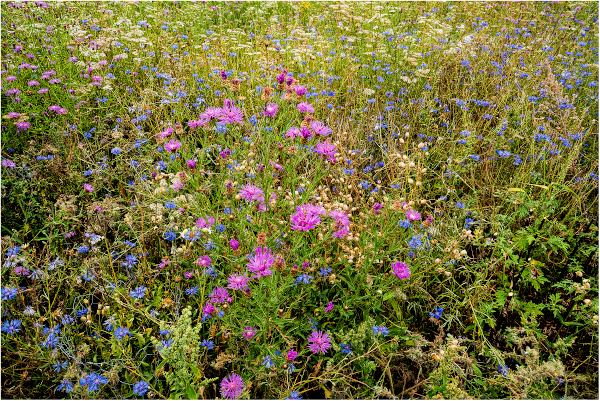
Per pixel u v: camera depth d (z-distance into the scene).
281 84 2.31
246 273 2.16
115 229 2.77
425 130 3.86
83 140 3.55
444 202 3.12
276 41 5.46
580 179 3.18
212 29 6.50
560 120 3.69
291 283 2.16
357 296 2.32
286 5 7.64
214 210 2.67
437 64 4.95
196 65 4.70
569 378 2.09
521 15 7.20
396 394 2.17
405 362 2.29
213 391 2.17
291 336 2.15
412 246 2.44
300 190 2.84
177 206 2.63
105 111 3.88
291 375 2.16
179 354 1.87
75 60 4.32
